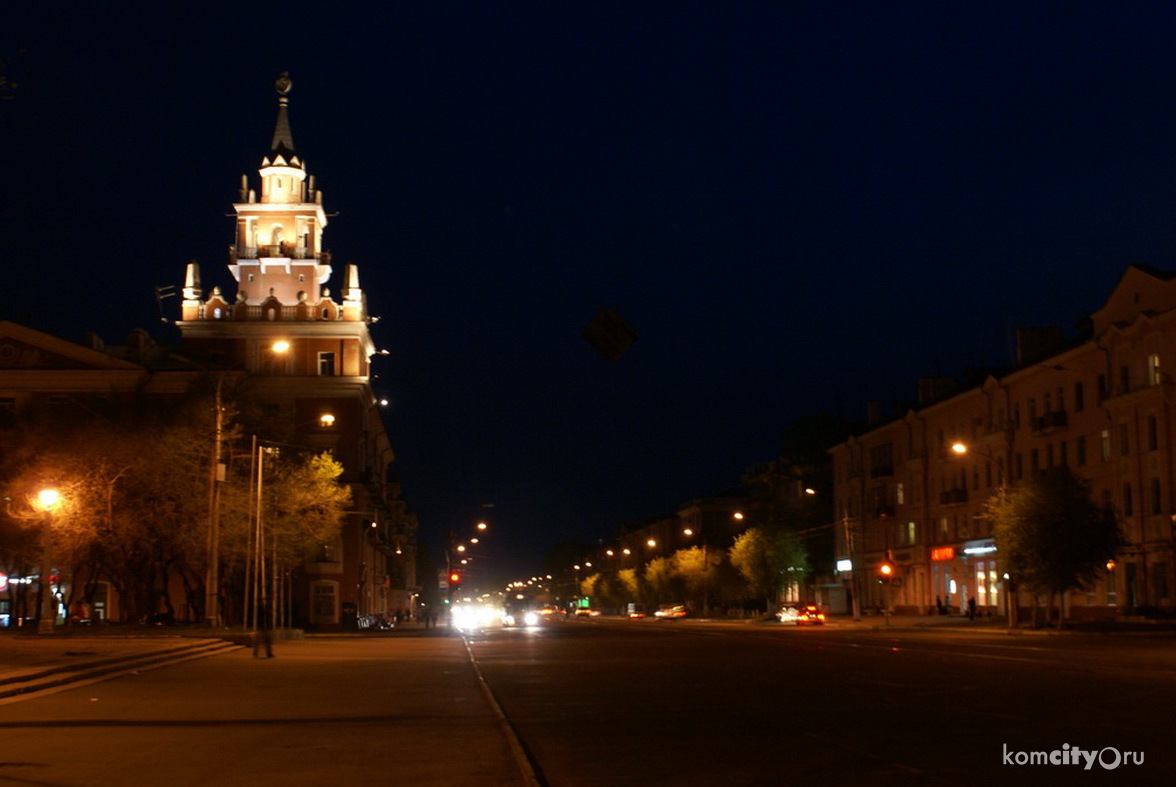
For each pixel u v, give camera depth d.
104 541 50.69
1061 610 53.62
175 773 12.59
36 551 51.00
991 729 15.41
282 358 78.44
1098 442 61.16
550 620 122.38
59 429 52.03
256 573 48.66
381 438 97.81
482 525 76.25
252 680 26.48
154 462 50.28
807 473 109.00
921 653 35.69
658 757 13.59
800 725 16.38
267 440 55.81
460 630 74.56
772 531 94.69
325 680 26.58
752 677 26.20
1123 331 57.94
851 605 97.31
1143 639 45.09
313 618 75.06
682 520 156.12
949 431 79.88
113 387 62.69
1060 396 65.25
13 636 44.19
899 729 15.62
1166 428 54.34
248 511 51.28
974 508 75.44
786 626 77.19
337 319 78.50
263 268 81.50
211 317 78.81
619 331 20.31
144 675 28.08
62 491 48.22
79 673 26.16
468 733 16.11
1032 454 68.31
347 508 76.19
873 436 93.44
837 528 100.81
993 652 35.94
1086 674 25.48
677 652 39.19
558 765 13.11
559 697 22.05
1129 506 57.88
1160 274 55.78
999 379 71.75
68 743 15.13
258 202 83.19
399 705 20.36
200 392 55.91
